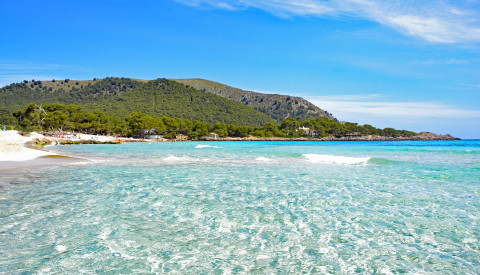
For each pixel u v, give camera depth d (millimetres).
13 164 26953
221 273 6531
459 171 21984
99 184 17094
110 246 8000
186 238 8617
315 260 7223
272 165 26703
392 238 8633
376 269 6746
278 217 10664
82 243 8188
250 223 10008
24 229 9281
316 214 11023
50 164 27203
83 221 10094
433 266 6887
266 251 7746
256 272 6590
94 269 6695
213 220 10289
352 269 6750
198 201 12969
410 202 12734
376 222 10094
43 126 111000
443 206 12047
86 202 12711
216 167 25297
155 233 9008
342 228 9508
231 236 8805
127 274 6465
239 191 15094
